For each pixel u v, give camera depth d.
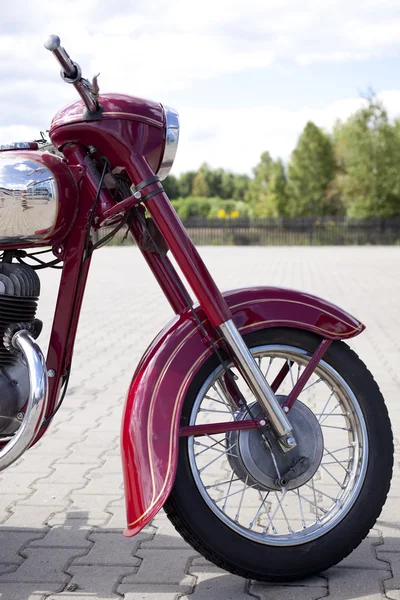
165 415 2.57
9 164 2.59
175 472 2.51
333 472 3.83
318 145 45.53
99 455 4.23
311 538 2.68
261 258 22.47
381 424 2.77
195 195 94.94
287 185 46.84
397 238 35.81
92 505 3.49
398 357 6.70
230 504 3.45
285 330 2.75
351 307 10.17
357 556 2.90
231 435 2.75
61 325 2.71
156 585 2.70
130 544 3.05
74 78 2.46
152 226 2.71
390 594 2.60
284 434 2.65
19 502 3.53
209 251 27.62
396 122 40.69
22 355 2.61
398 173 38.41
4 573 2.80
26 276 2.67
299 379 2.74
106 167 2.65
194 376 2.65
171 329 2.69
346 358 2.78
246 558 2.61
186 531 2.58
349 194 40.00
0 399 2.62
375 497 2.74
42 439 4.54
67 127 2.63
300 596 2.59
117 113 2.60
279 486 2.71
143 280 14.80
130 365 6.59
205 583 2.71
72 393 5.64
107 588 2.67
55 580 2.74
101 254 24.27
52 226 2.60
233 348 2.62
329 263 19.92
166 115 2.69
